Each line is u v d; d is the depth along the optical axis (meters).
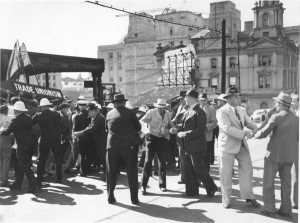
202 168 6.18
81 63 13.01
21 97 9.60
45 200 6.18
